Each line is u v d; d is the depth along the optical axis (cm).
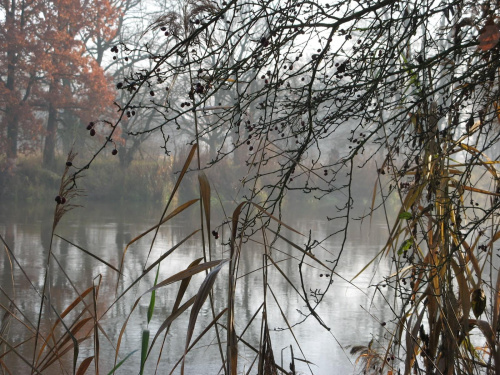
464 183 260
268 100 241
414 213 264
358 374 447
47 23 3173
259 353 218
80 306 757
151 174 3173
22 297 798
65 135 3431
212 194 2916
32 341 597
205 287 199
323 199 3039
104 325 675
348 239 1549
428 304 269
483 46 207
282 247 1366
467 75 253
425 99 259
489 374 258
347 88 245
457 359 253
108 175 3197
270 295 839
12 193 2869
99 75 3306
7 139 3014
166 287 888
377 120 256
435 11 248
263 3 232
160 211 2430
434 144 265
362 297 813
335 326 670
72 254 1206
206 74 237
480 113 260
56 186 3019
